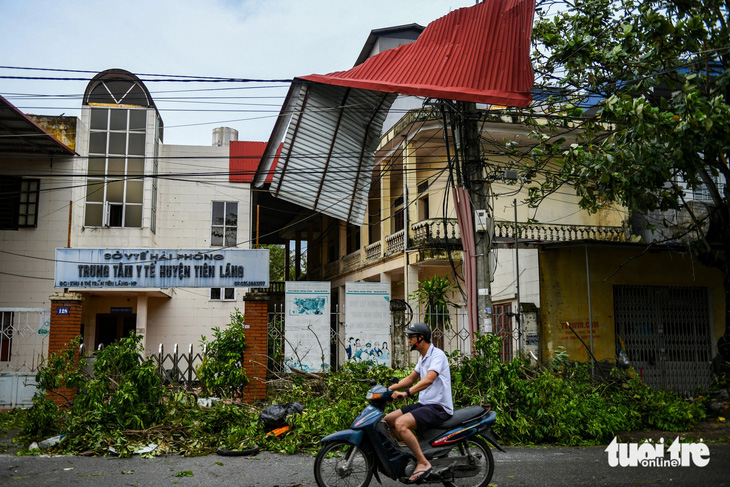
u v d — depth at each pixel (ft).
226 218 72.84
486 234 37.11
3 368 54.44
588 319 51.19
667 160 33.73
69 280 44.45
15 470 24.39
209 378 40.19
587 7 38.99
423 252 59.62
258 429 30.96
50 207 65.67
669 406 35.63
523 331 44.93
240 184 73.41
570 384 35.88
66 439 28.89
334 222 92.38
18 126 58.29
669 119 30.83
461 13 38.73
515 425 30.96
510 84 34.65
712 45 36.14
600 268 52.42
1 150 64.75
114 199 66.95
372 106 39.70
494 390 31.76
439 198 64.13
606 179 33.22
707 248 41.96
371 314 45.19
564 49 37.24
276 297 74.13
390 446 19.90
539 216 61.41
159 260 45.27
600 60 37.55
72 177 66.28
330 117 39.32
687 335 53.47
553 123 44.16
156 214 70.69
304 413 31.09
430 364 20.25
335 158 40.16
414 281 62.28
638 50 35.17
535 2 35.91
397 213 71.82
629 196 36.06
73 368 34.60
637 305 52.85
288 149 38.75
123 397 29.94
